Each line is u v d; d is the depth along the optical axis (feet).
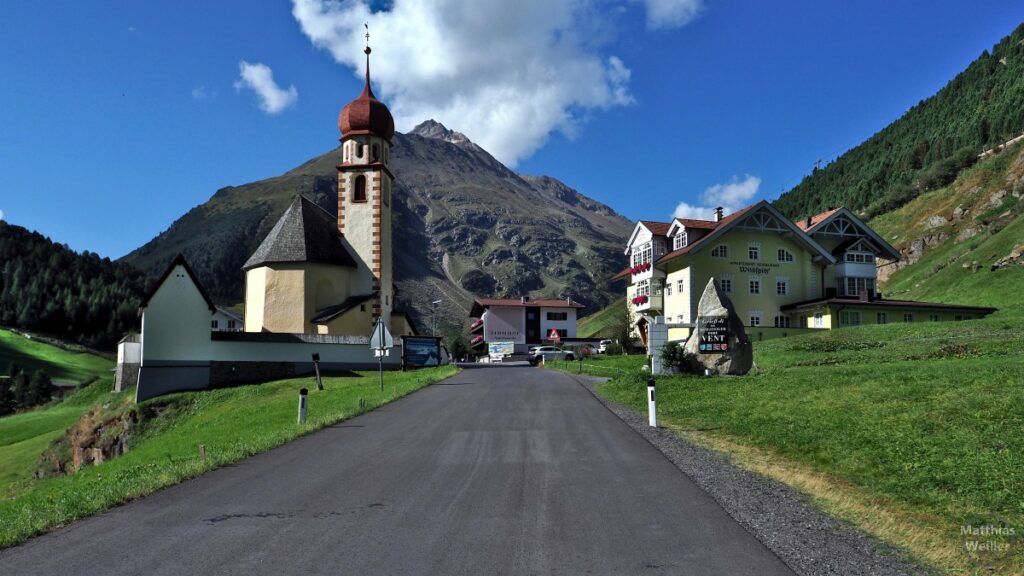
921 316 167.84
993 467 31.12
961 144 487.61
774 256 179.11
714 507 27.50
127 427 102.32
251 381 121.60
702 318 84.53
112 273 534.37
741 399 62.18
